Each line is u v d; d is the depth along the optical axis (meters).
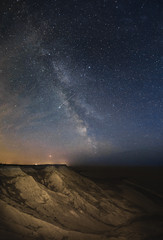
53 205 8.91
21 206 7.88
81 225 8.44
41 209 8.33
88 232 7.98
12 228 6.41
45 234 6.86
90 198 10.97
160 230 9.65
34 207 8.26
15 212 7.18
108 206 10.91
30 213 7.64
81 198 10.41
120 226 9.44
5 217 6.80
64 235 7.16
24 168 10.70
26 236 6.30
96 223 9.08
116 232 8.66
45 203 8.78
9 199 7.96
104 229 8.79
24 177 9.49
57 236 6.98
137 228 9.47
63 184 10.72
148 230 9.47
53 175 11.00
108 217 9.94
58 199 9.52
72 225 8.16
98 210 10.16
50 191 9.73
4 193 8.21
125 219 10.29
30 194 8.84
